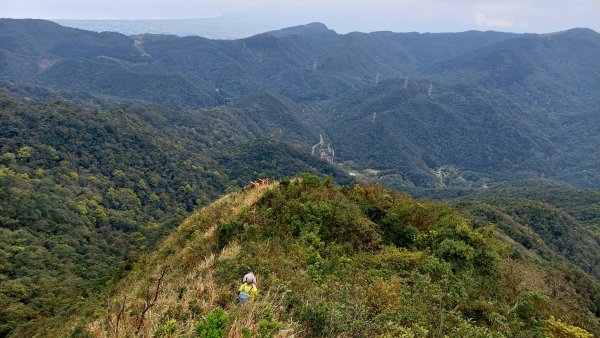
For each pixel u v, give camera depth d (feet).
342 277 26.84
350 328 18.40
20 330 74.02
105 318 19.03
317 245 33.53
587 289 58.03
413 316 21.25
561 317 29.22
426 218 42.19
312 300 19.85
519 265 43.70
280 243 32.65
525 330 24.90
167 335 15.39
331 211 38.65
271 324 15.28
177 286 22.44
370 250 35.96
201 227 47.21
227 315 15.38
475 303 26.05
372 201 45.01
